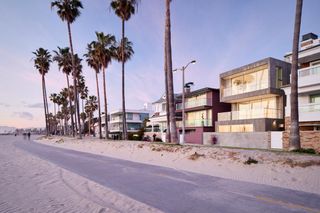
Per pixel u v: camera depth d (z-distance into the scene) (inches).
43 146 1159.6
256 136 910.4
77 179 336.5
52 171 402.6
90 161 560.1
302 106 815.7
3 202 221.5
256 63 1003.9
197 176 368.2
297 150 493.7
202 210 206.5
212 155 503.5
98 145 932.0
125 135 1209.4
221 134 1083.3
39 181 319.6
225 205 220.5
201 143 1239.5
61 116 4480.8
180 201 233.3
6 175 361.7
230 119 1125.1
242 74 1125.1
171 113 695.7
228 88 1173.1
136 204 221.6
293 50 522.9
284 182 314.2
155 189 283.3
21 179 331.9
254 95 1003.3
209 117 1359.5
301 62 880.3
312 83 784.9
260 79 1040.8
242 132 973.2
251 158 439.8
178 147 618.5
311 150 493.4
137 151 690.2
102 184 310.3
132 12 1164.5
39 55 2202.3
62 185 296.4
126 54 1390.3
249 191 271.6
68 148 1010.1
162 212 200.4
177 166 473.7
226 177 358.6
